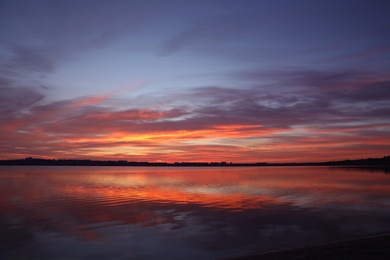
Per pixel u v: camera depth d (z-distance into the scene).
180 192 38.94
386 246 12.52
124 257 14.09
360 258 10.91
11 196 35.84
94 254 14.55
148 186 48.75
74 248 15.39
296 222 20.27
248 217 22.00
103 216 22.92
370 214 22.86
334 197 32.75
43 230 18.92
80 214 23.78
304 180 61.22
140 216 22.78
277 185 48.69
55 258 14.03
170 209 25.66
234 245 15.44
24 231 18.70
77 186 49.72
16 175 93.50
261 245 15.34
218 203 28.83
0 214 24.03
